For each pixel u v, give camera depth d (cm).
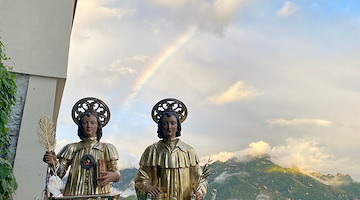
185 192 505
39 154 769
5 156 650
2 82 600
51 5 862
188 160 518
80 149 536
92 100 577
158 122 542
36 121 787
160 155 512
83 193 508
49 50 834
